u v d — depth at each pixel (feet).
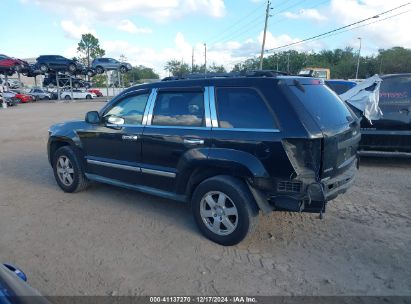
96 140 17.06
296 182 11.21
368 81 23.62
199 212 13.20
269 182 11.57
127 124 15.71
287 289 10.19
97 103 130.82
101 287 10.31
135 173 15.60
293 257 11.98
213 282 10.52
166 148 14.05
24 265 11.53
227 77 13.08
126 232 13.99
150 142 14.60
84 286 10.36
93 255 12.16
